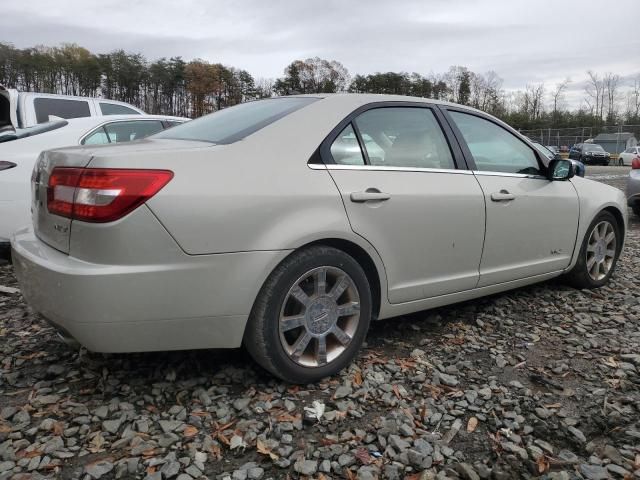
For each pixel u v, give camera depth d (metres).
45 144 4.86
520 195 3.64
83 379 2.74
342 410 2.51
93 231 2.20
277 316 2.53
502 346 3.32
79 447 2.19
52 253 2.41
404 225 2.97
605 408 2.59
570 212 4.07
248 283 2.41
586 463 2.18
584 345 3.34
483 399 2.65
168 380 2.73
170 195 2.25
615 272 5.12
